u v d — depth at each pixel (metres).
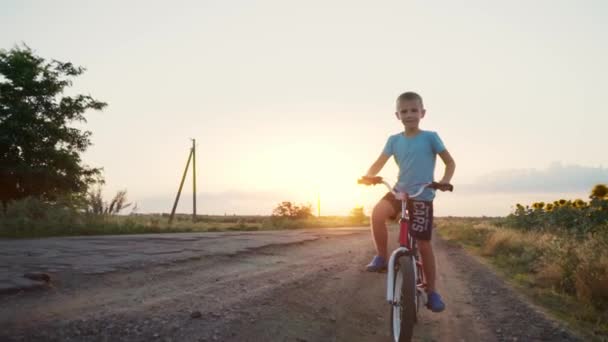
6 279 5.15
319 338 4.25
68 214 17.02
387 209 4.05
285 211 38.97
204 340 3.86
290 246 12.09
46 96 28.97
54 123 28.69
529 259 10.11
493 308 5.73
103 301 4.73
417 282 4.05
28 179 27.05
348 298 5.94
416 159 4.01
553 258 8.45
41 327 3.79
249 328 4.26
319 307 5.31
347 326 4.71
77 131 29.83
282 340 4.07
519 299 6.23
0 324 3.76
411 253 3.79
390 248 11.80
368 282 7.21
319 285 6.57
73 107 29.38
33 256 7.55
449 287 7.19
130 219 20.64
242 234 16.52
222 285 5.96
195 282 6.06
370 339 4.37
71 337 3.66
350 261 9.77
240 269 7.47
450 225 35.53
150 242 11.05
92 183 29.47
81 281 5.57
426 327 4.82
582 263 7.33
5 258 7.19
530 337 4.53
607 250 7.97
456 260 11.16
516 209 19.84
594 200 15.84
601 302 6.12
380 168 4.34
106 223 17.77
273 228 31.64
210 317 4.45
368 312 5.36
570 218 16.62
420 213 3.94
